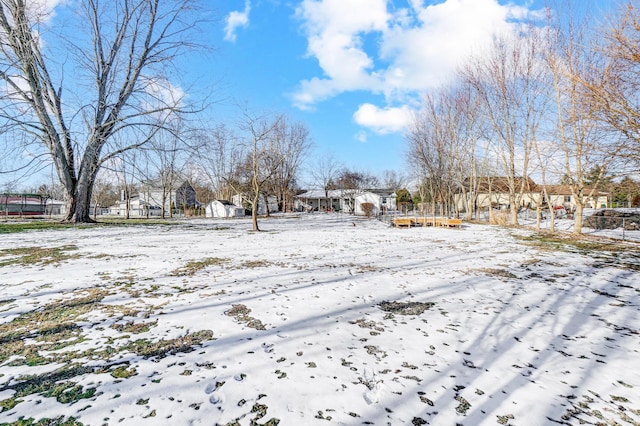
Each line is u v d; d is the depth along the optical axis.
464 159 27.31
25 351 3.15
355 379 2.70
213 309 4.33
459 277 6.30
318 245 10.87
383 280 6.00
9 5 12.02
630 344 3.44
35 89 14.16
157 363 2.92
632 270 6.98
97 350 3.16
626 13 6.98
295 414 2.25
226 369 2.83
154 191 48.72
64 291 5.12
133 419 2.17
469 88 24.59
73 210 18.77
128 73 16.12
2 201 40.16
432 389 2.58
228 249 9.80
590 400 2.47
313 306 4.50
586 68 10.25
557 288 5.55
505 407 2.37
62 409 2.27
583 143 9.23
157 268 6.87
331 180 56.91
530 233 15.30
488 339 3.53
